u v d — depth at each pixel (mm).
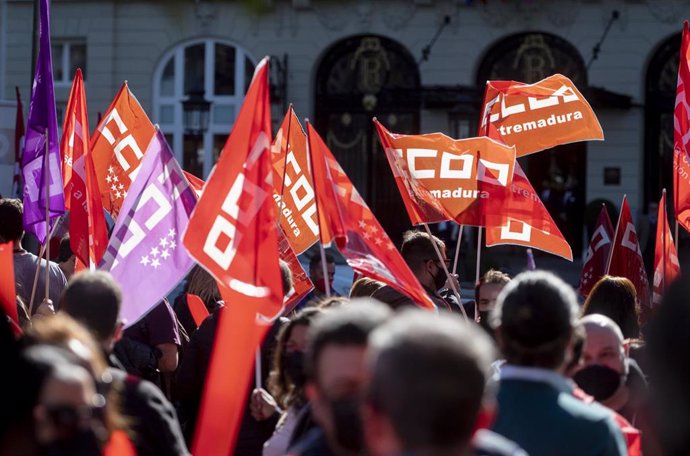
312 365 3730
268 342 6664
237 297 5496
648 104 30219
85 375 3498
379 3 31219
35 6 17719
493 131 9148
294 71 31703
